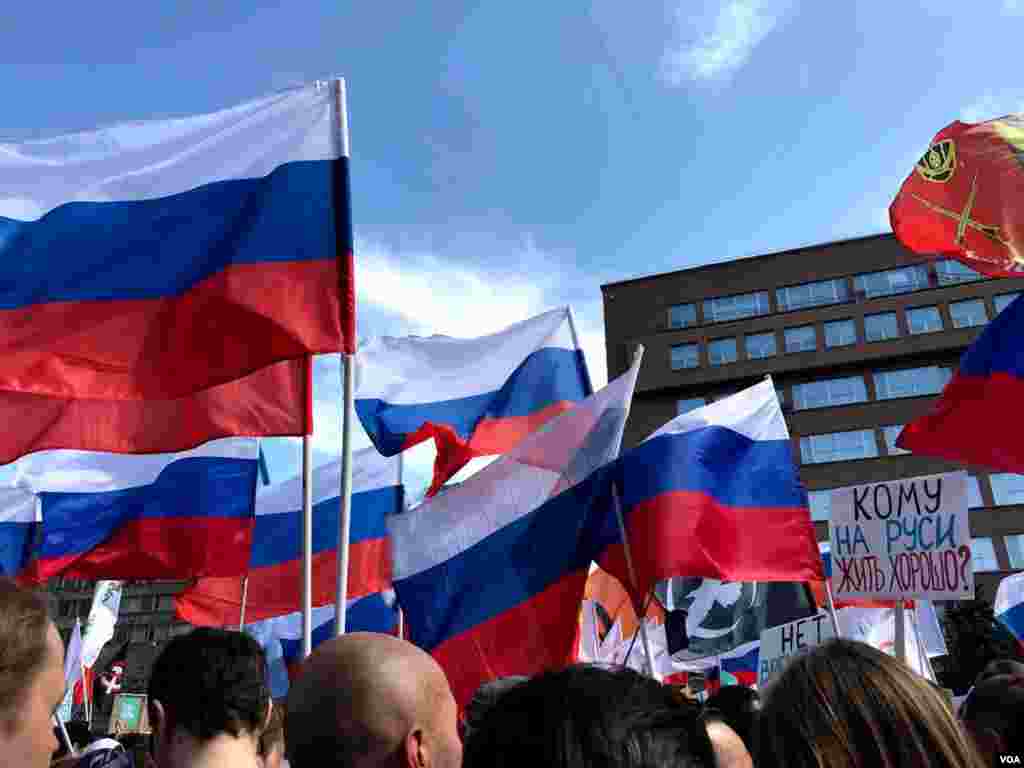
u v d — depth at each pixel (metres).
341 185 4.54
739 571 5.98
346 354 4.26
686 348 48.88
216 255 4.47
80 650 8.63
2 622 1.38
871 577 5.72
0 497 7.24
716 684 10.60
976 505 39.12
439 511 5.12
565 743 1.00
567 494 5.26
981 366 5.16
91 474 6.72
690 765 1.04
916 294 45.19
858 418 44.12
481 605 4.95
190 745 2.06
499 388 7.54
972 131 5.35
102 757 2.98
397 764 1.59
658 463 6.04
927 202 5.44
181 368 4.29
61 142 4.55
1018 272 5.07
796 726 1.47
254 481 6.78
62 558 6.50
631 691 1.09
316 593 7.94
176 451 4.72
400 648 1.74
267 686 2.22
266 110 4.71
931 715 1.46
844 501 6.03
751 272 49.12
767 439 6.54
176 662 2.13
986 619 18.36
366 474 8.38
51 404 4.65
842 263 47.28
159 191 4.59
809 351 46.22
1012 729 2.47
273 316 4.31
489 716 1.11
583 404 5.48
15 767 1.36
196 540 6.57
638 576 5.71
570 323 7.61
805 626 6.42
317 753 1.62
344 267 4.39
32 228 4.40
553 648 4.91
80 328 4.30
